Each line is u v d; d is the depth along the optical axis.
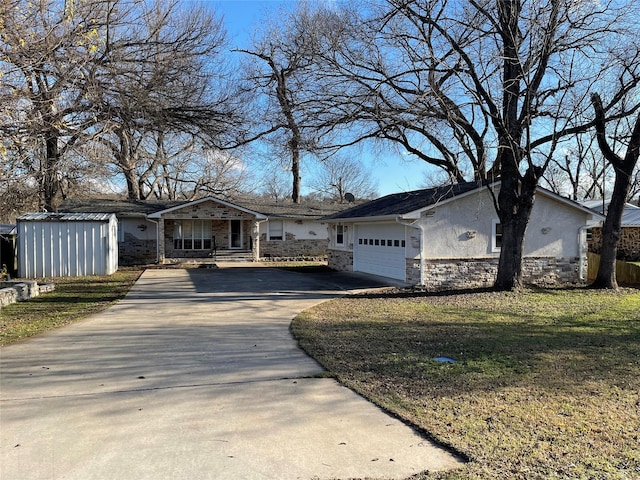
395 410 4.26
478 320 8.95
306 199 58.56
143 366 5.70
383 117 13.23
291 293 12.82
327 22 14.19
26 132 8.10
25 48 7.57
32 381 5.09
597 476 3.09
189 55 10.85
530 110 12.09
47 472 3.15
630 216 26.12
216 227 25.58
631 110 12.66
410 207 14.45
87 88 8.77
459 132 14.31
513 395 4.68
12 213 25.34
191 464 3.27
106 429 3.85
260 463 3.29
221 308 10.23
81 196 32.91
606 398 4.61
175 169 37.25
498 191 14.65
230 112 11.63
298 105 14.17
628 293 13.21
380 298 12.05
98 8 9.32
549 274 15.27
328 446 3.56
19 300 11.11
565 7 11.16
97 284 14.71
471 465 3.26
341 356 6.20
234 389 4.87
